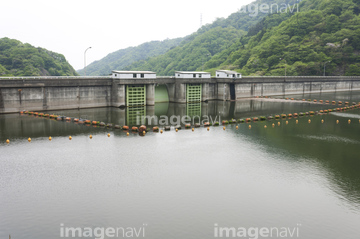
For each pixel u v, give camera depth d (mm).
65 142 54469
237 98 132750
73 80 88062
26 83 78875
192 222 28922
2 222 28312
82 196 33469
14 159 44906
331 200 33781
